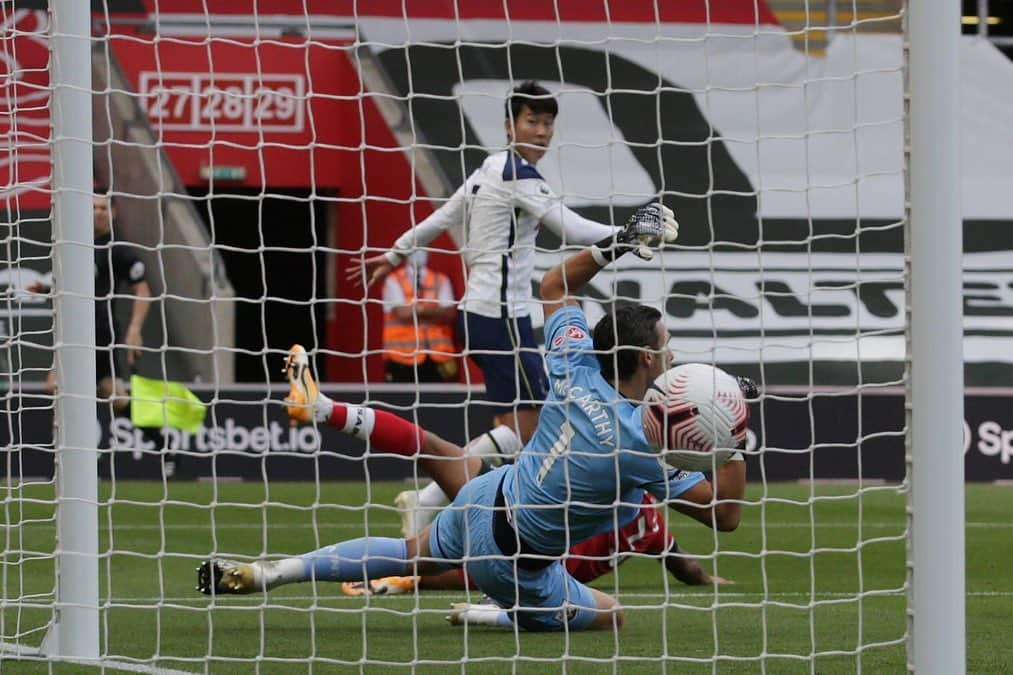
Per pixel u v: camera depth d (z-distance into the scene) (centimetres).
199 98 5716
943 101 1388
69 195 1764
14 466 4228
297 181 5838
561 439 1786
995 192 6009
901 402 4778
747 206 5753
